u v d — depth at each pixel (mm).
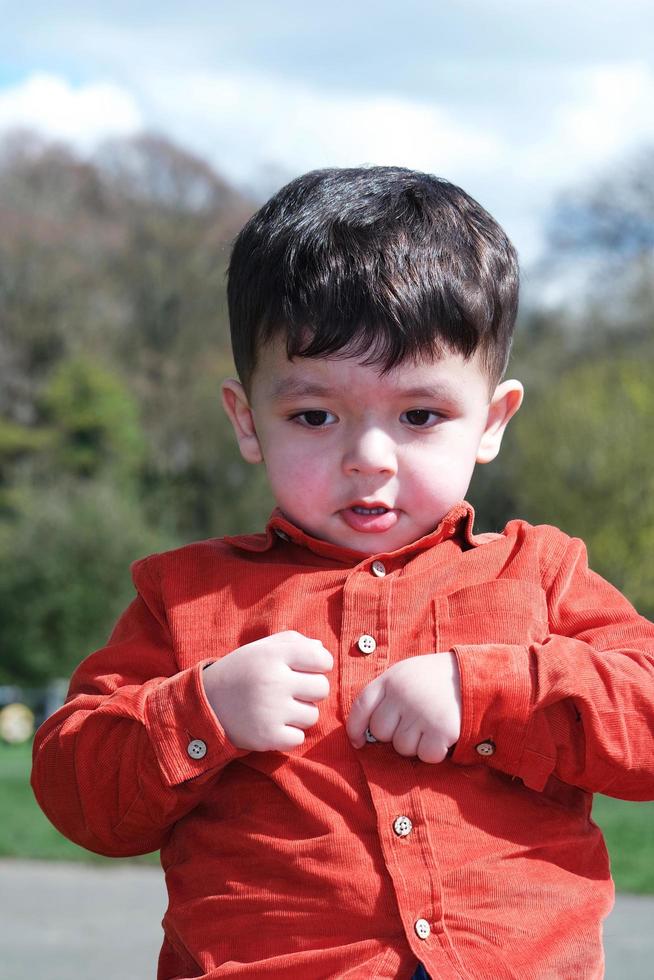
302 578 2102
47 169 40656
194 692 1942
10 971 4859
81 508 30172
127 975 4820
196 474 37562
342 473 2029
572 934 1868
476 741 1904
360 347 1970
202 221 40219
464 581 2094
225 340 38938
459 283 2045
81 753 2047
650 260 32625
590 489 25812
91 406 37812
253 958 1848
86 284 39219
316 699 1917
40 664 28859
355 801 1905
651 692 1976
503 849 1899
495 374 2156
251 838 1931
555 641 1973
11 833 8234
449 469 2053
